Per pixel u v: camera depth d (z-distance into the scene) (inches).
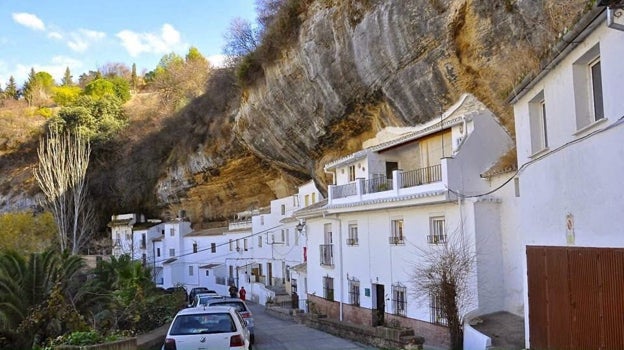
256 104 1409.9
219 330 437.7
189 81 2866.6
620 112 299.4
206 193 2187.5
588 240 342.3
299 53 1186.6
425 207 782.5
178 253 2267.5
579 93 361.4
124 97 3641.7
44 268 644.7
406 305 813.2
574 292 361.1
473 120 752.3
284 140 1405.0
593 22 317.1
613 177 308.3
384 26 961.5
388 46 968.3
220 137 1878.7
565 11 562.6
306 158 1412.4
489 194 722.8
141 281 968.9
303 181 1657.2
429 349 668.7
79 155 1891.0
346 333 830.5
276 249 1702.8
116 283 917.8
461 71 864.9
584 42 343.9
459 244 706.2
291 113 1309.1
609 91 310.8
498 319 660.7
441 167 743.7
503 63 761.0
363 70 1049.5
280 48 1250.6
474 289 688.4
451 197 719.1
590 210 338.0
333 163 1096.2
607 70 313.0
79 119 2556.6
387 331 711.7
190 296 1339.8
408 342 668.1
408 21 912.3
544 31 641.0
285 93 1288.1
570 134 369.1
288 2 1226.6
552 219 401.1
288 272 1589.6
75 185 1843.0
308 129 1296.8
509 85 692.1
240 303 754.2
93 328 616.4
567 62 371.9
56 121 2549.2
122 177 2383.1
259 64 1364.4
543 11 647.8
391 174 969.5
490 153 751.7
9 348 588.7
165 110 2647.6
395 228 865.5
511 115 768.9
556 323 390.6
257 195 2116.1
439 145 855.7
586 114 359.9
